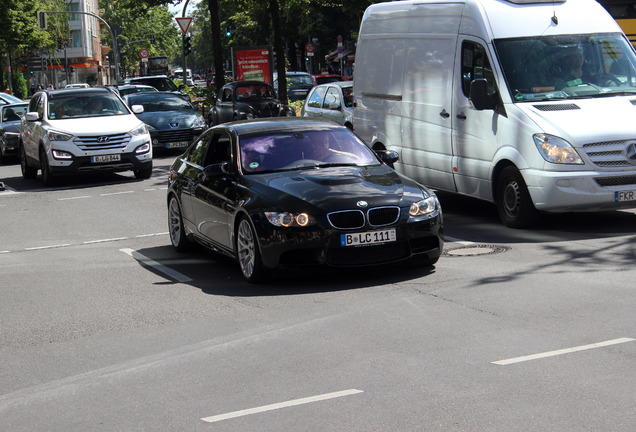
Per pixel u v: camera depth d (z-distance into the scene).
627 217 12.90
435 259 9.70
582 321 7.34
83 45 120.56
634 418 5.07
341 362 6.53
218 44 36.97
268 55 38.00
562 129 11.64
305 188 9.48
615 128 11.65
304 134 10.77
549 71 12.56
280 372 6.37
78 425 5.52
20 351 7.46
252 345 7.16
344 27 63.97
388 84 15.32
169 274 10.50
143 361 6.91
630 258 9.95
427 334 7.17
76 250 12.66
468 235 12.05
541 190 11.69
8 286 10.33
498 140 12.41
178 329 7.86
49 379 6.59
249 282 9.73
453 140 13.49
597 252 10.39
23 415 5.79
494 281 9.10
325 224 9.09
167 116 27.55
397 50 15.08
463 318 7.64
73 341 7.68
